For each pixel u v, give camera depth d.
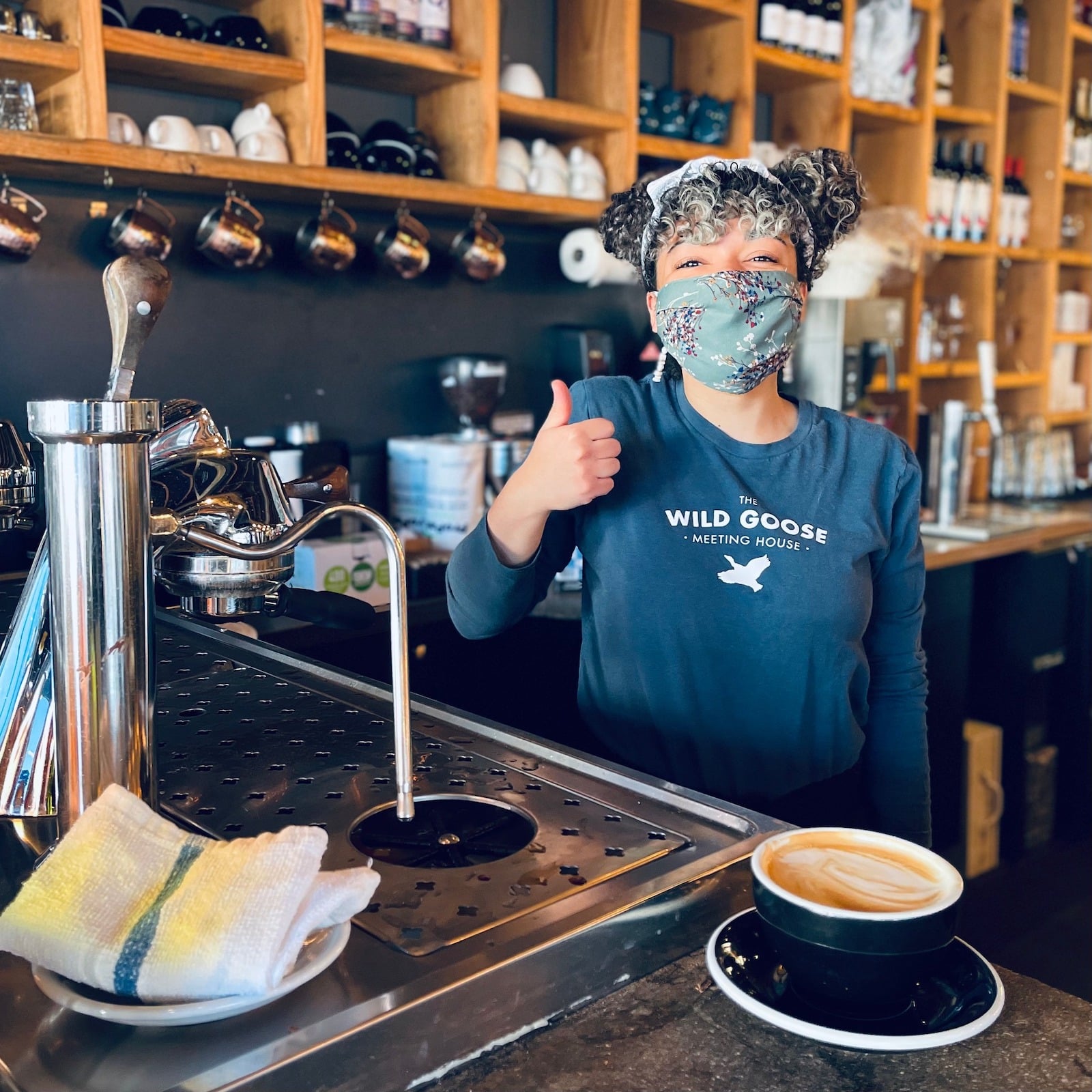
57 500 0.70
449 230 2.68
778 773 1.27
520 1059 0.57
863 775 1.42
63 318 2.13
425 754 0.99
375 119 2.54
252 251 2.23
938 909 0.58
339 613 0.86
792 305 1.20
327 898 0.62
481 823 0.86
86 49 1.85
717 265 1.21
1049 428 4.07
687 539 1.26
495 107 2.41
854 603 1.25
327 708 1.12
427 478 2.50
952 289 3.73
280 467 2.22
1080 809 3.31
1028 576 3.06
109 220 2.17
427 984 0.61
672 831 0.83
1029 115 3.93
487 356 2.67
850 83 3.18
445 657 2.20
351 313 2.54
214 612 0.82
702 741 1.27
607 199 2.66
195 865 0.63
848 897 0.61
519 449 2.60
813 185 1.26
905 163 3.39
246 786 0.91
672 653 1.26
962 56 3.65
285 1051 0.55
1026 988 0.64
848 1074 0.56
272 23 2.20
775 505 1.26
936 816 2.85
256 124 2.13
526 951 0.65
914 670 1.38
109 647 0.71
